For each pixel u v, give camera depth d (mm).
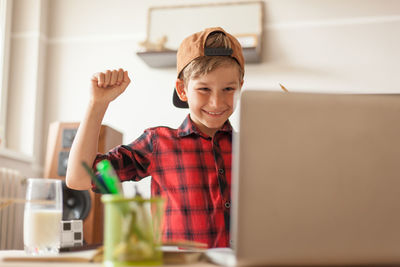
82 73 3070
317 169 561
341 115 570
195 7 2969
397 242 549
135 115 2975
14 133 2908
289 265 548
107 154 1118
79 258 646
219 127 1281
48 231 900
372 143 566
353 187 558
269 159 562
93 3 3125
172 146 1269
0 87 2842
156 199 606
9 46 2938
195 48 1204
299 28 2881
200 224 1195
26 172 2807
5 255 860
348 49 2820
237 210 556
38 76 2980
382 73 2771
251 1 2918
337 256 545
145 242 583
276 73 2855
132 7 3082
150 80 3002
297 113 569
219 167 1240
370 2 2840
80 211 2328
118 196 584
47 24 3125
